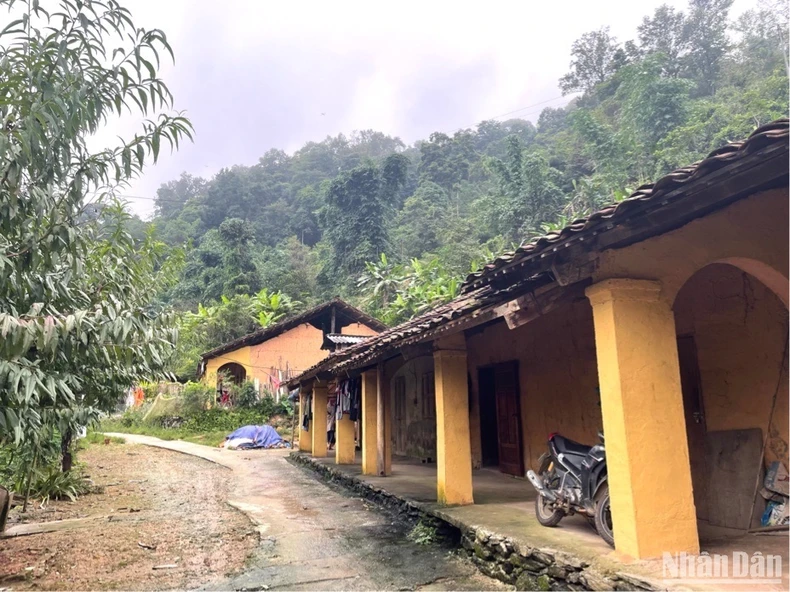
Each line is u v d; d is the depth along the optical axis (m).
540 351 7.67
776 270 3.80
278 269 39.59
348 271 36.56
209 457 15.93
